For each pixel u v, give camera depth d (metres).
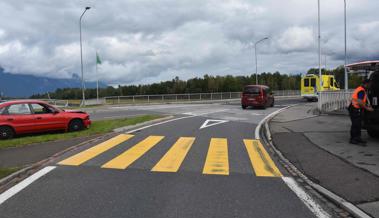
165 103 40.84
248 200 5.14
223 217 4.45
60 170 6.88
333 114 17.81
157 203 4.98
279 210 4.73
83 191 5.52
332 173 6.56
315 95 37.81
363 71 13.41
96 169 6.98
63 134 11.73
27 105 12.16
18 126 11.68
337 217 4.52
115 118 18.44
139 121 15.46
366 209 4.65
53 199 5.14
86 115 13.55
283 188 5.77
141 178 6.31
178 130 13.01
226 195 5.36
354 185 5.73
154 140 10.65
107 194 5.38
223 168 7.14
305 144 9.65
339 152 8.43
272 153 8.83
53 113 12.65
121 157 8.14
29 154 8.34
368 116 9.97
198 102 42.34
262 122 15.95
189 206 4.86
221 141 10.59
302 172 6.83
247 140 10.86
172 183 6.00
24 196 5.28
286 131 12.23
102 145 9.73
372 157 7.80
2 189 5.64
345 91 20.16
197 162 7.67
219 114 20.78
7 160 7.66
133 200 5.10
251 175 6.60
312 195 5.41
